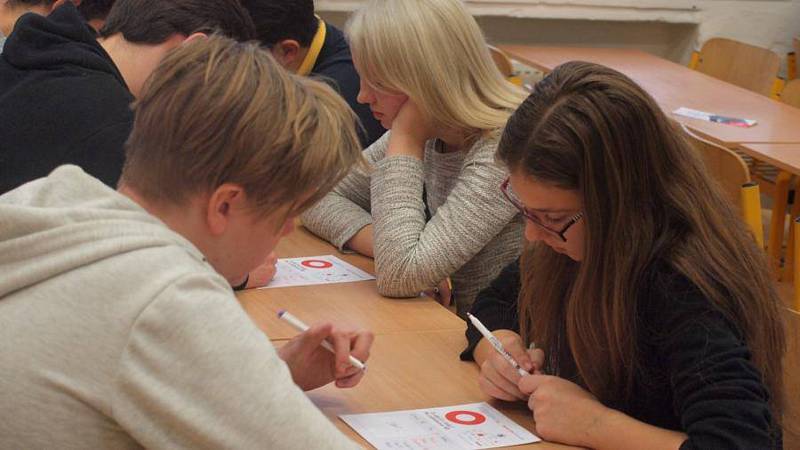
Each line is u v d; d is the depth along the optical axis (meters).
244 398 0.94
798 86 4.27
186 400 0.93
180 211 1.02
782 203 3.65
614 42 5.30
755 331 1.32
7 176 1.75
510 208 1.95
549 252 1.49
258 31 2.40
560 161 1.28
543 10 4.97
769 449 1.21
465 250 1.93
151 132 1.02
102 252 0.96
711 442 1.20
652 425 1.36
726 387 1.23
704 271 1.29
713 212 1.32
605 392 1.41
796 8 5.41
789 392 1.61
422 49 1.93
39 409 0.93
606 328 1.34
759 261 1.36
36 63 1.79
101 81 1.78
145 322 0.92
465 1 4.82
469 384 1.55
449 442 1.34
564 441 1.36
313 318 1.80
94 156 1.74
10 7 2.28
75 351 0.93
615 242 1.30
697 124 3.71
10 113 1.76
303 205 1.06
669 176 1.30
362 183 2.32
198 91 1.00
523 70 5.02
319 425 0.97
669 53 5.43
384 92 2.01
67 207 1.00
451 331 1.77
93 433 0.93
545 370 1.57
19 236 0.98
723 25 5.32
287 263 2.10
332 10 4.48
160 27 1.85
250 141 0.99
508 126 1.35
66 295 0.95
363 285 2.00
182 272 0.95
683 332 1.28
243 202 1.02
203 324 0.94
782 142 3.52
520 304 1.58
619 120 1.26
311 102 1.04
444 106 1.95
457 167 2.08
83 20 1.88
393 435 1.34
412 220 1.96
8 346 0.94
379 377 1.55
